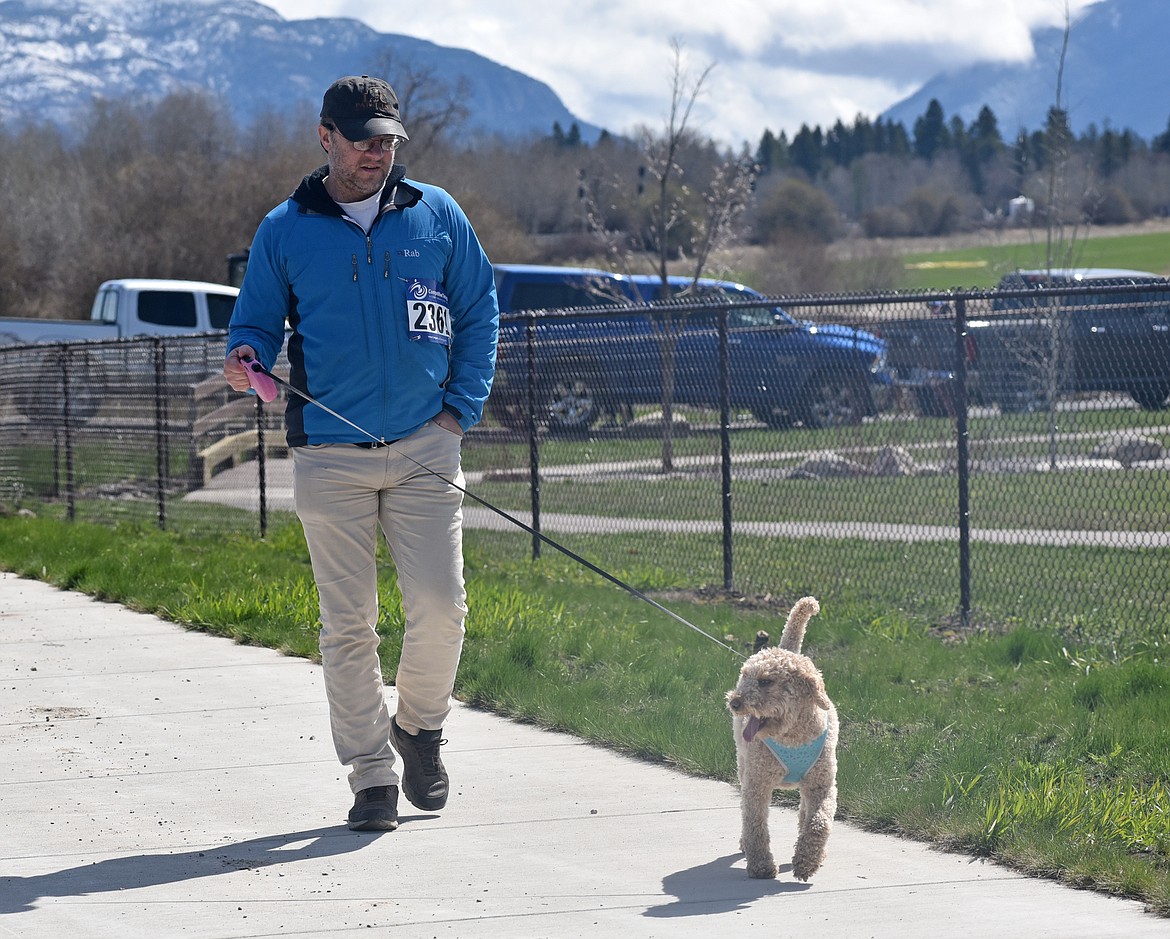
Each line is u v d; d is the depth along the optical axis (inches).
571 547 652.1
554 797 291.9
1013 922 213.8
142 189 2989.7
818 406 623.8
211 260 2871.6
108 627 496.4
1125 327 546.3
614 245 1343.5
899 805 272.1
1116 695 356.2
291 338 274.1
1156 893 222.7
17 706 376.2
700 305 536.4
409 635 274.2
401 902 225.9
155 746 334.6
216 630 483.8
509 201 3964.1
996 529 607.2
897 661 406.0
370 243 267.6
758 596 536.1
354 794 276.7
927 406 606.2
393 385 267.3
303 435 270.2
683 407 703.7
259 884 235.1
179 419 900.0
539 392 706.2
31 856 252.1
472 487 812.0
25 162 4264.3
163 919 217.0
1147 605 480.4
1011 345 655.8
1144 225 6082.7
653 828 269.9
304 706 375.6
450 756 326.3
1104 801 264.1
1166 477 539.8
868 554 605.0
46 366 903.1
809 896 229.0
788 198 4507.9
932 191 6063.0
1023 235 2746.1
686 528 684.7
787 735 231.9
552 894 230.1
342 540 270.8
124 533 753.6
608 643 423.2
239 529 754.8
